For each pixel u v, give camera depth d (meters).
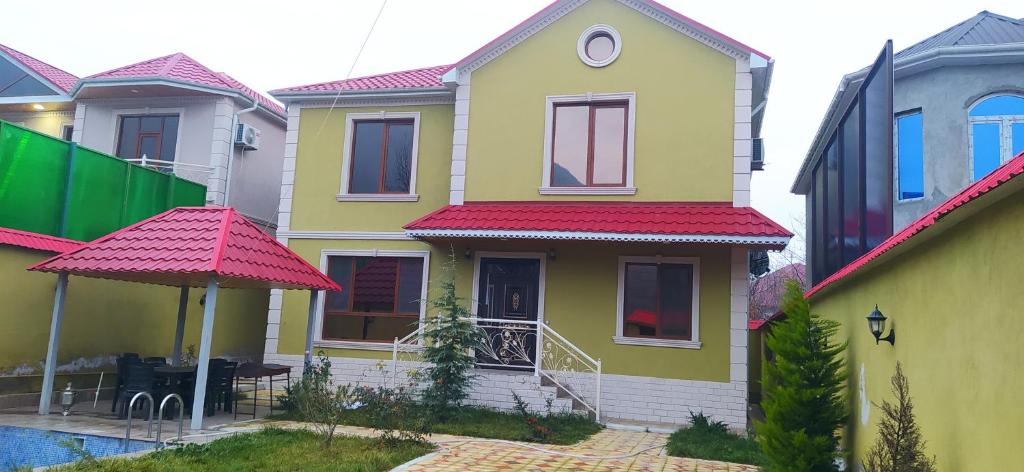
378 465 8.45
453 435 11.10
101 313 13.96
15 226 12.66
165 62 19.17
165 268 10.11
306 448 9.27
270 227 19.75
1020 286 4.18
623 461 9.62
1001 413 4.44
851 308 9.24
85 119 18.52
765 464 9.27
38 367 12.64
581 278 14.17
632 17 14.49
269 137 19.84
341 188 16.05
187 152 17.81
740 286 13.40
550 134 14.62
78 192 14.09
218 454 8.70
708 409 13.18
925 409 6.09
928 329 6.03
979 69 14.02
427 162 15.77
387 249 15.55
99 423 10.57
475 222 13.60
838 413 7.85
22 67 19.39
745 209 13.32
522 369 14.14
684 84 14.09
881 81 9.61
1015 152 13.66
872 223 10.18
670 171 13.91
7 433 10.11
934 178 14.09
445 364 12.09
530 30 14.95
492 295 14.74
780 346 8.29
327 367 12.82
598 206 14.05
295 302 15.84
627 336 13.80
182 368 11.42
